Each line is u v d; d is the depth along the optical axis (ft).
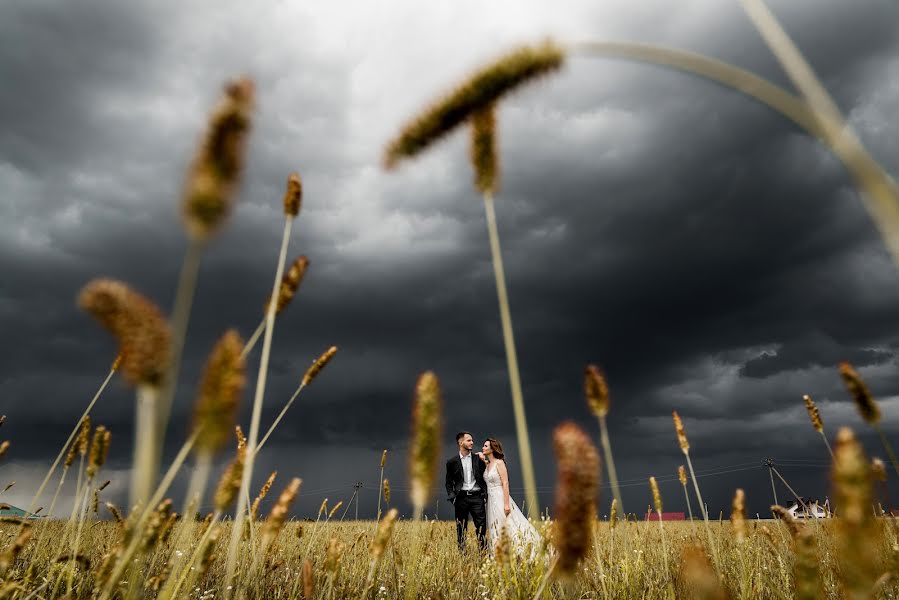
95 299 2.94
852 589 2.54
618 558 13.93
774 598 11.10
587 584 11.94
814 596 3.37
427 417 5.45
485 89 4.94
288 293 6.39
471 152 6.14
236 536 6.22
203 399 3.44
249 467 6.31
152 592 7.86
